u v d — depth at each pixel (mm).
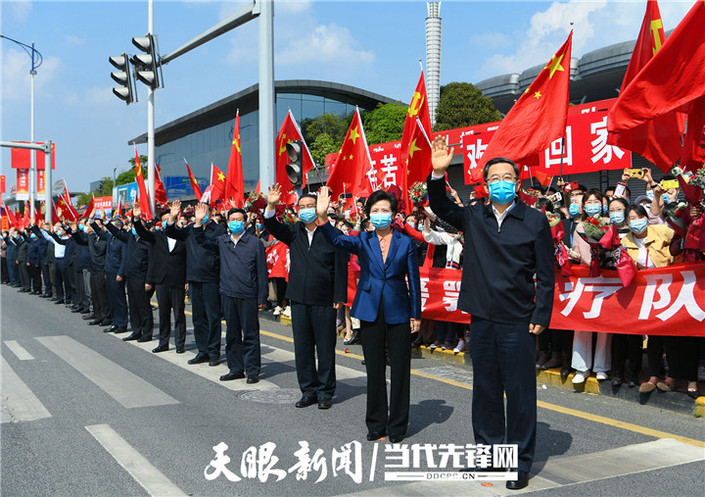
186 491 4020
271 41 11719
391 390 5000
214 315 7930
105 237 11688
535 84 7152
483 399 4211
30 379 7250
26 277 19250
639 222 6145
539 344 7156
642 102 5863
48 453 4738
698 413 5492
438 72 42312
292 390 6711
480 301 4117
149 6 14859
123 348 9320
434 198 4297
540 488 3982
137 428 5340
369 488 4051
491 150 7328
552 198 6895
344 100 40344
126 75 13312
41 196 37000
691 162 5945
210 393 6574
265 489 4051
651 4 6637
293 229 6219
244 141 41906
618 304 6082
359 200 10156
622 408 5859
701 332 5469
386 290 5004
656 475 4164
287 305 12297
